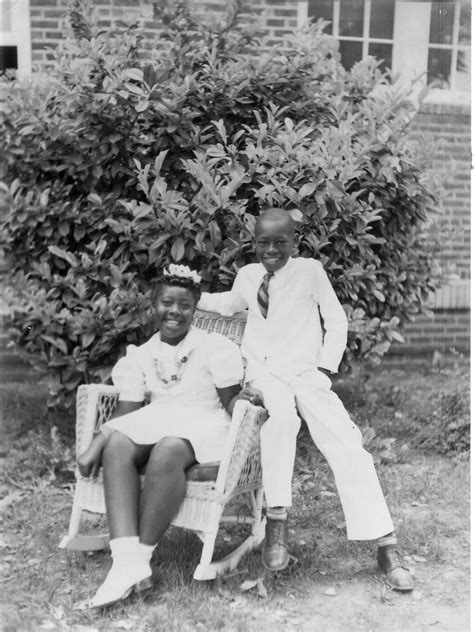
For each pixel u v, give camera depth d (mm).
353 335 3984
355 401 4957
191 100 3934
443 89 5066
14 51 4469
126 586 2594
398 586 2807
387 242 4223
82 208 4035
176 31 4082
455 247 4973
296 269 3191
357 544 3197
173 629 2525
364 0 5129
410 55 5141
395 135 4000
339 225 3873
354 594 2814
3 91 3914
